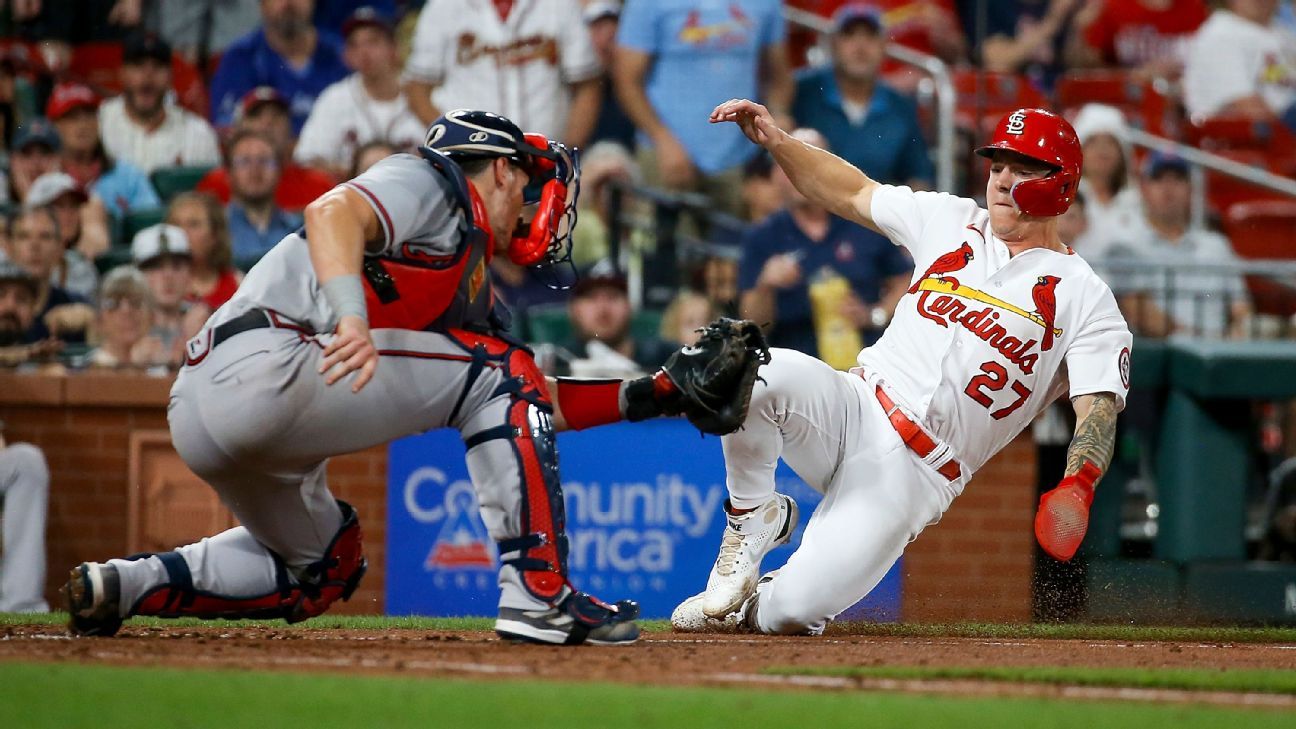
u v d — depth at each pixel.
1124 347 15.29
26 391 27.22
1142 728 9.38
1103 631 18.38
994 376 15.50
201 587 13.66
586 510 26.39
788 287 30.00
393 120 31.97
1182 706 10.55
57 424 27.31
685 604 16.75
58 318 29.34
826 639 15.93
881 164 32.00
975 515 27.38
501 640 13.79
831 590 15.62
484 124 13.55
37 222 29.30
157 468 27.41
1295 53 37.81
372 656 12.51
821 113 31.95
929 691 11.07
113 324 28.91
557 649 13.31
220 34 32.16
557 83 31.56
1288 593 27.41
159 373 28.22
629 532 26.38
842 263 30.17
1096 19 36.91
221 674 10.99
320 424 12.73
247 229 30.66
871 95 32.00
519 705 9.77
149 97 31.66
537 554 13.44
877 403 15.91
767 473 15.85
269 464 12.89
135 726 8.78
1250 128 37.12
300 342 12.61
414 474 26.77
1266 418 32.44
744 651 13.68
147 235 29.11
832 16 35.22
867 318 30.03
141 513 27.33
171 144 31.84
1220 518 28.31
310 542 13.75
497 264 30.52
